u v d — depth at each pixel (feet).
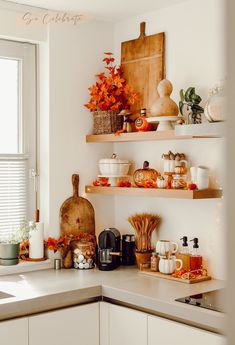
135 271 10.75
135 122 10.73
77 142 11.63
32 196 11.48
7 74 11.24
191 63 10.30
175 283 9.53
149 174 10.72
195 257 9.83
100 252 10.93
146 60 11.23
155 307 8.30
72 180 11.46
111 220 12.19
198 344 7.68
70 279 9.96
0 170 10.96
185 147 10.44
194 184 9.47
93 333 9.32
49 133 11.19
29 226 10.97
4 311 8.13
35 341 8.50
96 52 11.93
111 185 11.41
